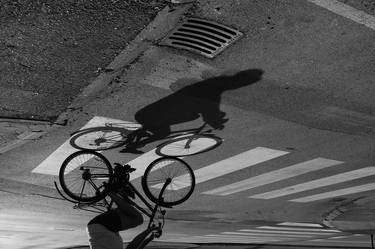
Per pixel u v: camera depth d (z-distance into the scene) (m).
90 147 8.35
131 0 5.79
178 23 6.18
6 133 7.77
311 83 7.05
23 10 5.72
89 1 5.76
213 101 7.45
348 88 7.11
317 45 6.40
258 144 8.70
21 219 13.85
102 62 6.55
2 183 10.18
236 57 6.64
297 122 7.99
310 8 5.93
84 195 6.82
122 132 8.03
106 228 5.42
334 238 20.03
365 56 6.52
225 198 11.89
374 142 8.60
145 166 9.23
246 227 15.95
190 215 13.74
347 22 6.05
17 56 6.29
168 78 6.98
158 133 8.15
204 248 21.31
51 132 7.82
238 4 5.98
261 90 7.23
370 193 11.94
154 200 6.91
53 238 17.66
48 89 6.91
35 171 9.39
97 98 7.19
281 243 22.17
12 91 6.84
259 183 10.71
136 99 7.31
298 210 13.55
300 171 9.96
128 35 6.22
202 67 6.80
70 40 6.18
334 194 11.90
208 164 9.38
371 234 18.16
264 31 6.27
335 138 8.49
